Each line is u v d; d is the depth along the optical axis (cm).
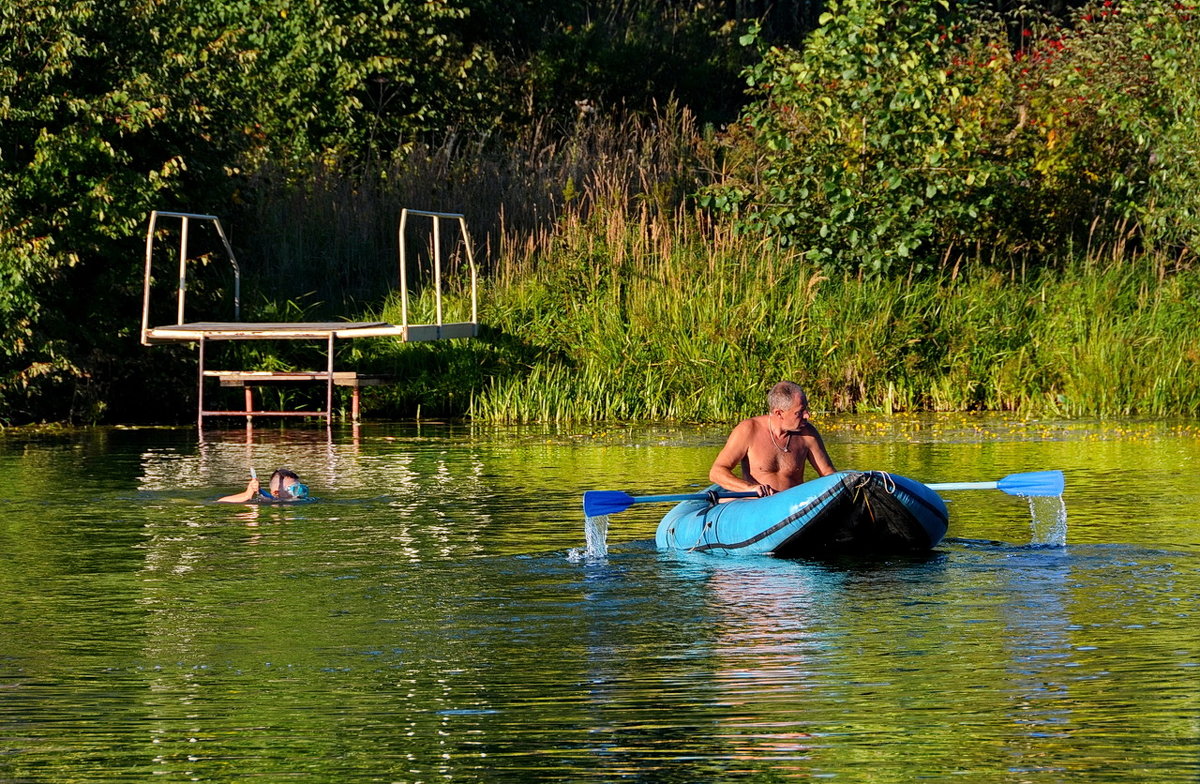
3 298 4119
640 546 2272
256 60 5812
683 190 5544
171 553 2222
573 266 4762
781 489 2358
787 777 1205
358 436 3978
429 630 1712
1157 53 4794
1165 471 3027
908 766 1223
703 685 1462
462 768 1238
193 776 1227
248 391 4394
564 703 1412
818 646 1611
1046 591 1881
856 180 4703
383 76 6381
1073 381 4350
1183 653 1555
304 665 1559
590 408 4444
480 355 4622
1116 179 4859
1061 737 1288
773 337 4516
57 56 4134
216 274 4825
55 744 1309
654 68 7788
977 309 4622
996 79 5081
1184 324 4512
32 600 1895
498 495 2805
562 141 6481
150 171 4312
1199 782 1179
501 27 7062
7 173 4166
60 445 3791
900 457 3294
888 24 4809
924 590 1898
